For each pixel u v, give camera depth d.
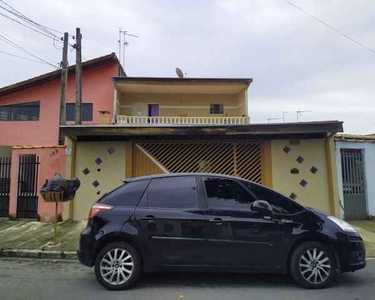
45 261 7.68
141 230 5.49
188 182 5.82
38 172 12.02
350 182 11.87
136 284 5.69
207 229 5.46
